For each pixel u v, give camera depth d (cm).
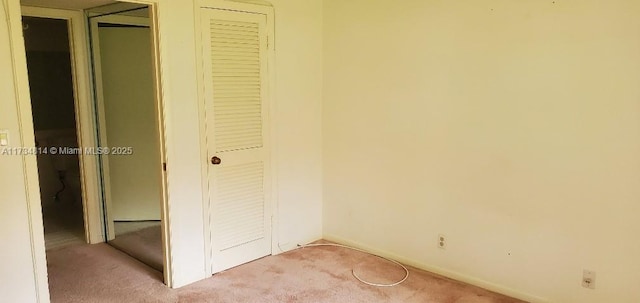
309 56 383
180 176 311
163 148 302
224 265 346
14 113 239
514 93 290
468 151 315
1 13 230
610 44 253
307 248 396
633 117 251
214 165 329
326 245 403
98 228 407
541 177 286
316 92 394
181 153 310
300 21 372
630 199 257
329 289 316
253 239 363
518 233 299
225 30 323
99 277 334
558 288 287
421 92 334
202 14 309
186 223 319
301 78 380
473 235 320
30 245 251
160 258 372
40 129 514
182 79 304
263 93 353
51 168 522
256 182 359
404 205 355
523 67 285
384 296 305
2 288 243
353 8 365
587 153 267
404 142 348
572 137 271
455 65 314
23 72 240
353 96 376
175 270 316
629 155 254
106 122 427
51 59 513
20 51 238
